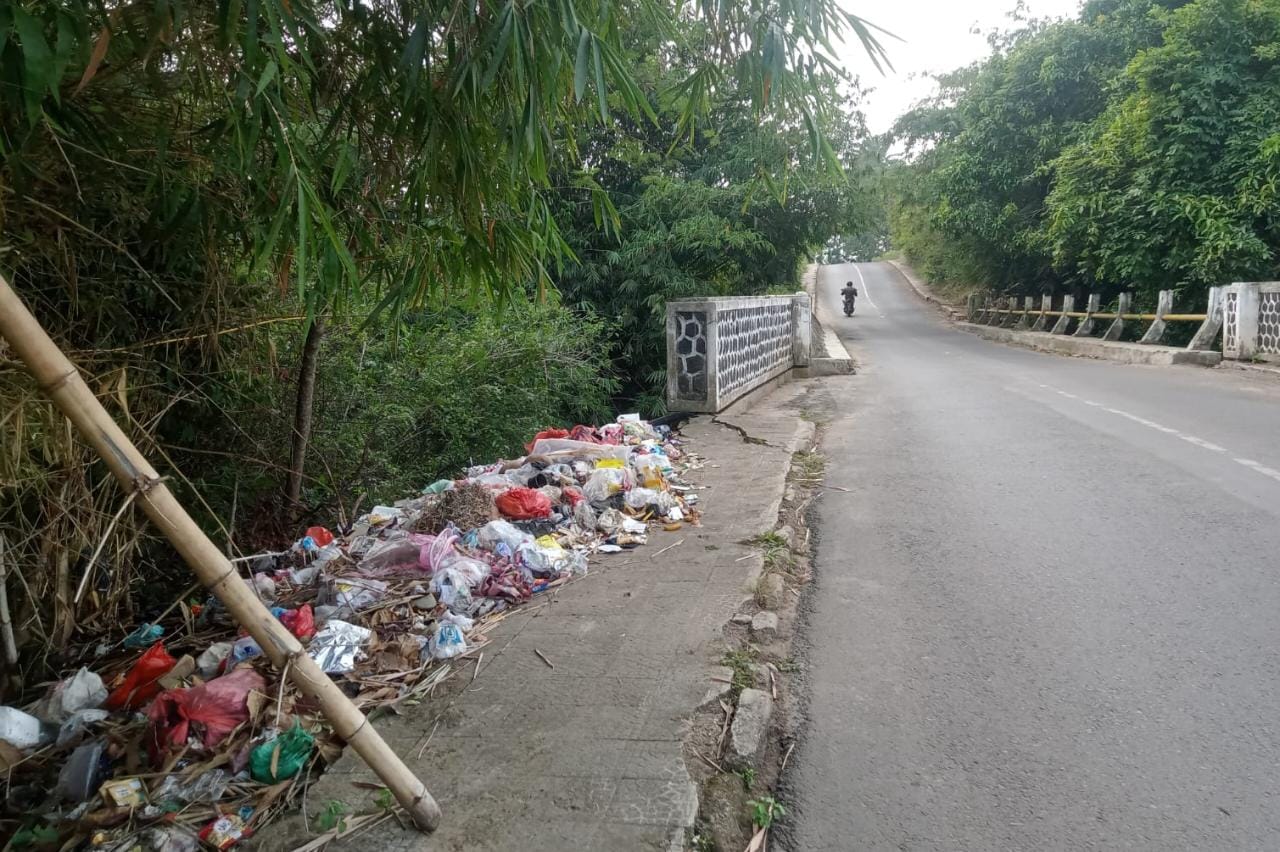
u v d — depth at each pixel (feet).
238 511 17.66
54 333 10.69
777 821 8.14
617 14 10.07
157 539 14.06
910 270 156.15
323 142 9.57
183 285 12.96
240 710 9.29
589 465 19.25
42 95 6.35
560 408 33.50
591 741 9.04
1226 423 25.36
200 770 8.57
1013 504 17.99
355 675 10.78
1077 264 58.80
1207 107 42.50
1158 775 8.50
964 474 20.84
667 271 41.32
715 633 11.68
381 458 21.91
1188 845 7.50
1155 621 11.92
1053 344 55.67
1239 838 7.57
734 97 11.71
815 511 18.48
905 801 8.32
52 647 11.87
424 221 11.01
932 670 10.91
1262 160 40.40
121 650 12.75
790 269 51.16
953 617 12.47
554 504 17.02
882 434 26.96
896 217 122.11
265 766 8.54
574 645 11.48
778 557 14.90
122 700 10.27
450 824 7.73
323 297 10.98
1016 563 14.49
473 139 9.57
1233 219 41.52
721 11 9.71
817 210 46.91
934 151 78.95
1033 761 8.86
